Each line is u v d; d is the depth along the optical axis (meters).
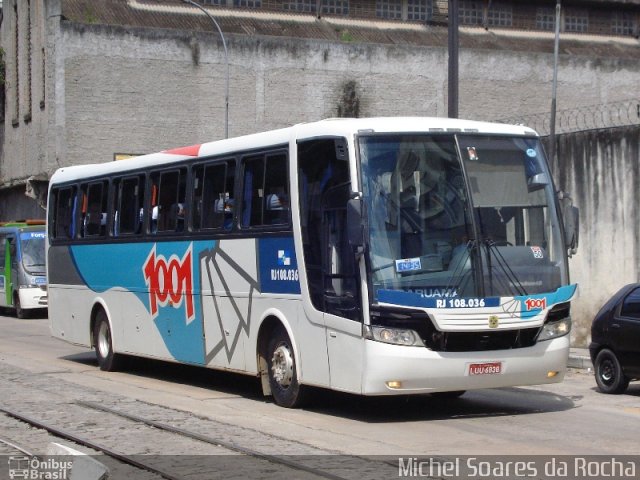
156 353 18.75
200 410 14.97
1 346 26.89
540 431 12.98
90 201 21.50
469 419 14.09
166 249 18.28
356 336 13.17
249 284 15.70
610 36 58.56
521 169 14.09
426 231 13.29
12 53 54.75
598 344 17.12
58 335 23.02
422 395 16.56
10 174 55.16
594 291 22.77
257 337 15.50
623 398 16.42
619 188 22.02
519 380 13.53
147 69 48.62
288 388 14.93
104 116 47.94
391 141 13.50
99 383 18.80
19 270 39.38
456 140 13.80
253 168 15.75
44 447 12.07
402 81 52.41
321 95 51.19
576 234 14.15
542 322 13.59
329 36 52.66
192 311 17.42
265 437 12.41
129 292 19.70
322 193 13.93
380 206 13.22
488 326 13.18
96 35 47.75
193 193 17.50
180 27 50.16
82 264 21.67
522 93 54.12
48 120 47.28
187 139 49.25
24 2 52.09
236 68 49.88
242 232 15.88
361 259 13.07
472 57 53.34
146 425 13.41
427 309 12.97
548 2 56.72
